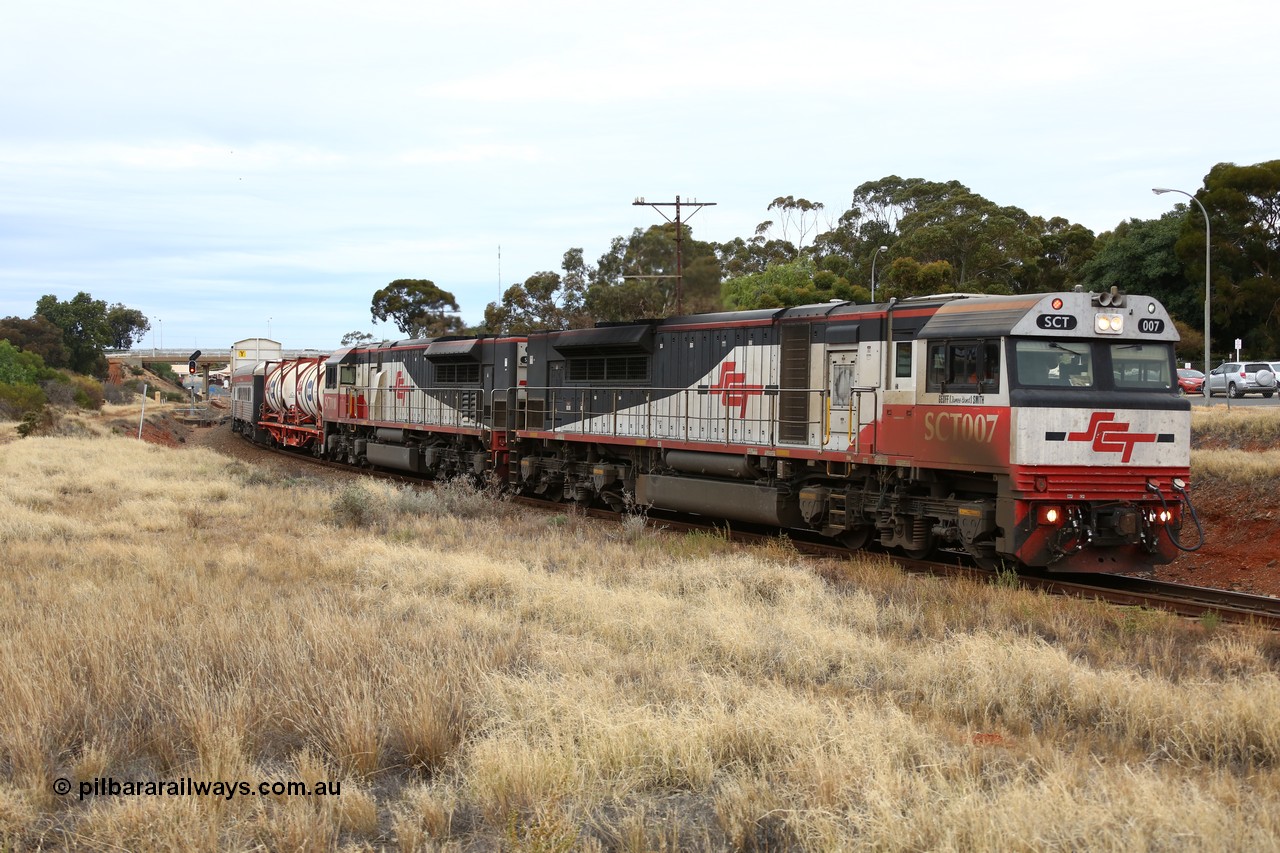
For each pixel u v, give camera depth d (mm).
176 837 6129
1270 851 5770
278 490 27516
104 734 7992
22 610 11812
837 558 17750
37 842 6355
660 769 7480
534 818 6469
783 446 19484
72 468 31562
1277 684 9062
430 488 30453
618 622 11820
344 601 12867
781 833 6469
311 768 7289
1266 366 46906
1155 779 6895
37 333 101438
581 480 26516
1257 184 57031
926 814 6254
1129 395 15367
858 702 8969
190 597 12773
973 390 15477
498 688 8820
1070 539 15070
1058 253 68250
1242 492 20016
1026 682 9562
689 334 22453
